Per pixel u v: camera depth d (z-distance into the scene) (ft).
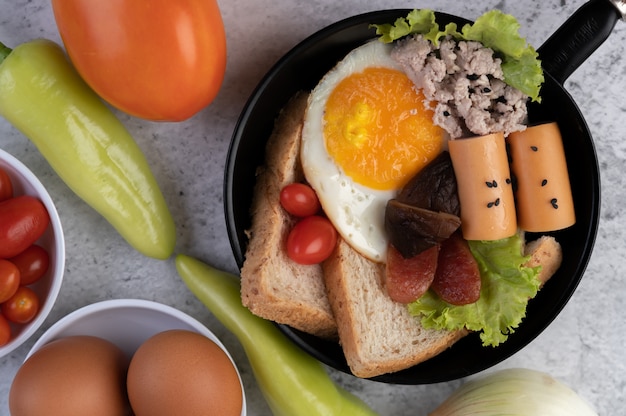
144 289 1.73
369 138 1.56
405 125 1.56
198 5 1.45
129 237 1.65
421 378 1.62
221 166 1.73
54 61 1.55
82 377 1.54
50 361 1.53
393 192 1.59
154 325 1.69
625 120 1.76
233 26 1.69
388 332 1.62
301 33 1.70
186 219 1.73
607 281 1.78
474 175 1.54
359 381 1.77
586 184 1.62
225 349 1.64
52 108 1.55
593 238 1.62
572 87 1.75
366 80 1.56
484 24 1.50
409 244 1.54
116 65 1.45
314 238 1.55
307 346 1.61
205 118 1.71
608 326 1.79
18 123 1.56
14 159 1.60
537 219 1.58
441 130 1.57
